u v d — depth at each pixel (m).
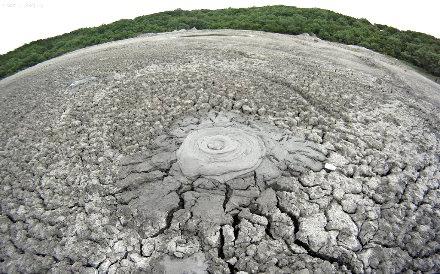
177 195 2.58
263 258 2.14
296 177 2.70
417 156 3.04
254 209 2.46
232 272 2.09
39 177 2.95
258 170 2.75
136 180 2.75
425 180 2.78
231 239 2.26
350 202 2.50
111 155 3.08
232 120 3.44
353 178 2.71
